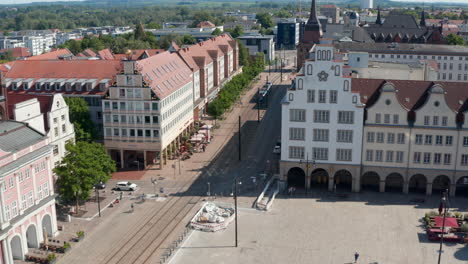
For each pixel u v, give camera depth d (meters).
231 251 81.25
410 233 86.31
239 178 115.56
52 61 144.12
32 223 81.81
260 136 150.12
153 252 81.56
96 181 97.19
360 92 105.12
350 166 103.94
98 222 93.00
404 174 102.94
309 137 104.31
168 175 118.25
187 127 146.50
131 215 96.12
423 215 93.56
